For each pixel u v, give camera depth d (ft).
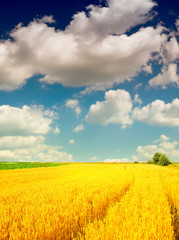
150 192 35.29
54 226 17.93
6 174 108.37
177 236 19.13
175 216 23.71
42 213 21.09
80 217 21.09
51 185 49.57
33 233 16.48
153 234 15.19
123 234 14.83
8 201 30.71
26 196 33.78
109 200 30.45
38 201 28.27
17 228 17.62
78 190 38.32
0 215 22.03
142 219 18.44
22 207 25.30
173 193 37.45
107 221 18.79
